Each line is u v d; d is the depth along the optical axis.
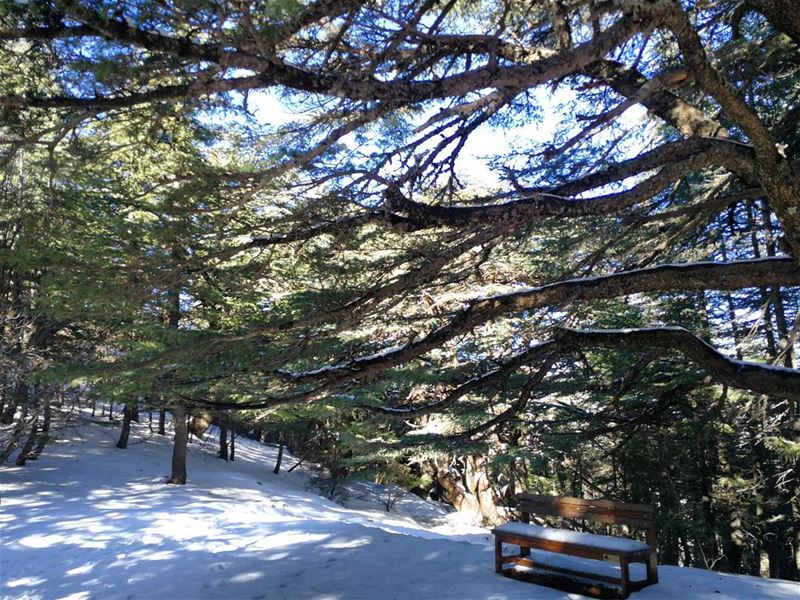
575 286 6.45
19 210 5.12
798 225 4.75
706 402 11.59
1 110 4.16
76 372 6.79
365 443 16.28
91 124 4.43
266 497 22.17
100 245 5.06
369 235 5.83
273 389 7.79
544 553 8.62
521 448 16.75
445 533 23.02
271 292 8.69
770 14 4.44
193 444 33.41
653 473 19.22
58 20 3.23
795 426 12.94
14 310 17.22
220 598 7.26
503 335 9.87
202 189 4.79
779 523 21.73
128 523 13.70
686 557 23.44
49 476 21.44
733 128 9.47
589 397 14.22
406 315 8.14
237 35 3.45
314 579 7.73
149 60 3.58
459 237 6.05
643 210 8.23
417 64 6.18
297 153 5.12
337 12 3.74
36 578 8.95
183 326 13.66
